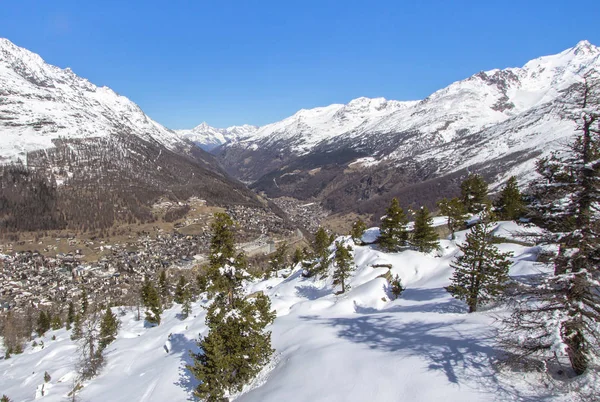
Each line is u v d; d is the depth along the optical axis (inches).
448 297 1536.7
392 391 796.0
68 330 3863.2
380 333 1184.8
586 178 628.4
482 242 1246.3
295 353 1188.5
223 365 1033.5
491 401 685.9
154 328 2967.5
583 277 626.2
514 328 752.3
